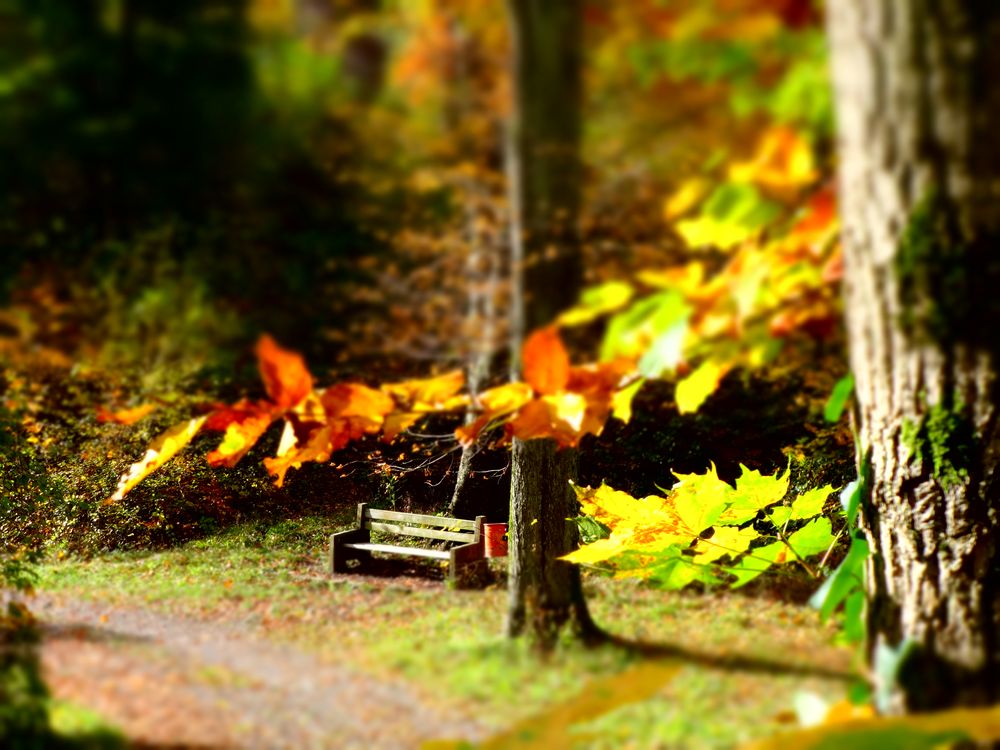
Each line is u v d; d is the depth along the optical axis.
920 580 7.30
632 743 5.49
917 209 5.04
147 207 10.12
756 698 6.22
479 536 27.27
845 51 4.73
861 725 4.92
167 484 30.28
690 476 11.20
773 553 11.26
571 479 17.36
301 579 24.16
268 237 9.91
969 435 6.80
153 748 6.12
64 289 11.78
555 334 5.40
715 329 5.14
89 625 13.25
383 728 6.30
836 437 19.45
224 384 13.42
